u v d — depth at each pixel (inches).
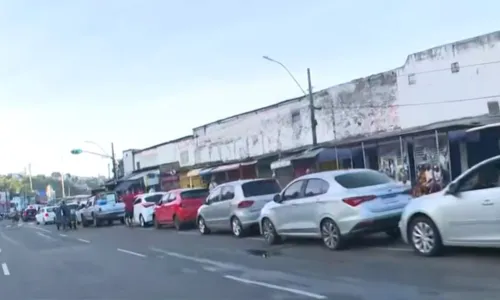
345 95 1138.0
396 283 341.4
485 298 287.4
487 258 393.1
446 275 350.0
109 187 2076.8
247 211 711.1
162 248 677.3
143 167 2076.8
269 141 1366.9
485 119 852.6
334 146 934.4
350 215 487.2
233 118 1504.7
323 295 328.2
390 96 1051.3
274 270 435.2
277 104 1332.4
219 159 1578.5
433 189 851.4
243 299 335.9
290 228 568.7
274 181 753.0
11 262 655.1
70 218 1365.7
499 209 366.0
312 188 538.6
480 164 388.2
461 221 390.9
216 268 472.7
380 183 508.4
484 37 905.5
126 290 399.2
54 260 641.6
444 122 916.6
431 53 979.9
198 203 961.5
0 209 4328.3
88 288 421.1
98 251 709.3
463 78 935.0
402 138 866.8
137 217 1205.7
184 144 1772.9
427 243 418.3
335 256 477.7
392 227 490.0
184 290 381.1
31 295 408.5
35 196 4522.6
